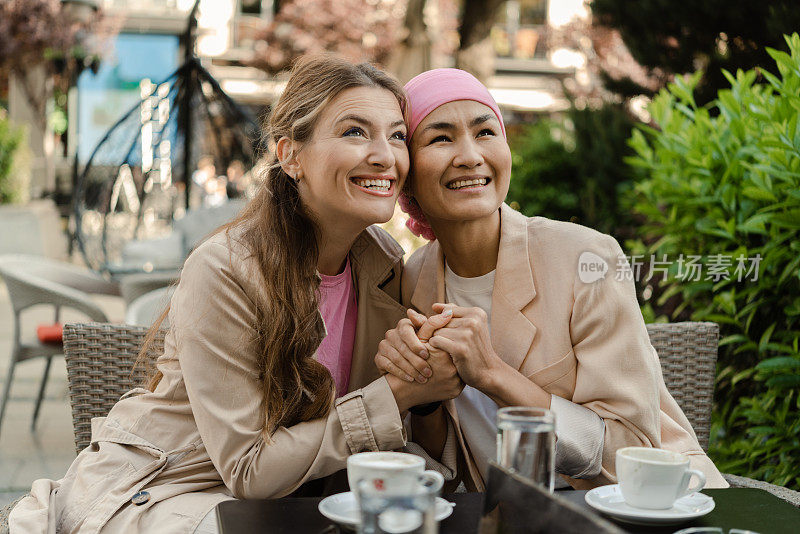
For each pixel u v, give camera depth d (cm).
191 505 169
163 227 783
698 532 120
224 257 183
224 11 1703
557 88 1220
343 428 172
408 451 197
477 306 204
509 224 198
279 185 191
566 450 172
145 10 1678
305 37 1526
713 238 282
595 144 645
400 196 211
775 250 251
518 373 182
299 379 176
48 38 1404
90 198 623
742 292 263
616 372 182
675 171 297
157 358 203
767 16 375
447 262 209
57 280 493
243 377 176
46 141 1584
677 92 308
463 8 938
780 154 242
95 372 224
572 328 190
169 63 1700
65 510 175
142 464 180
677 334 232
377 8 1562
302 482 172
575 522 103
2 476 368
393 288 215
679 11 429
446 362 177
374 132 184
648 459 142
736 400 283
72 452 411
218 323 176
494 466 119
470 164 189
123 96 1686
